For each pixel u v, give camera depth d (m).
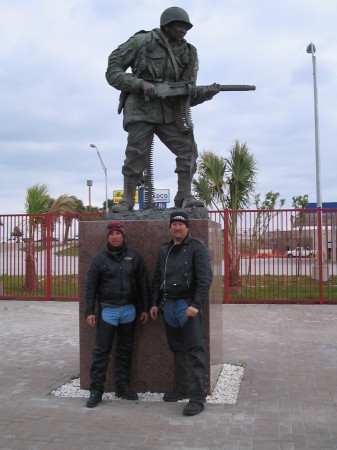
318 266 12.91
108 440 3.79
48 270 13.46
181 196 5.41
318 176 16.91
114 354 5.03
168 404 4.64
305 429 3.98
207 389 4.84
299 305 11.96
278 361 6.38
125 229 5.04
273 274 12.48
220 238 5.80
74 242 13.52
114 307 4.70
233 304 12.23
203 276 4.38
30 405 4.64
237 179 13.76
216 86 5.12
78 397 4.88
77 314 11.07
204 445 3.68
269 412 4.38
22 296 13.52
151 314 4.67
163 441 3.76
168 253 4.58
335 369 5.94
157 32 5.25
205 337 4.84
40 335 8.52
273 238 12.51
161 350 4.91
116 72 5.09
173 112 5.29
